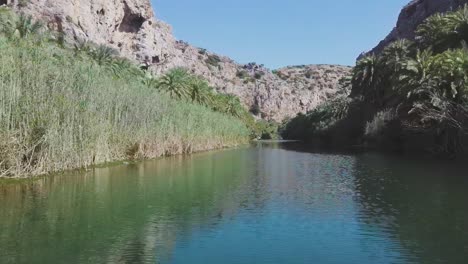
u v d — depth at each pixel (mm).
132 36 136375
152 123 47875
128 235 14781
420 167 37031
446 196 22078
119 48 128875
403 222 16688
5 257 12461
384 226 16156
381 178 29844
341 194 23031
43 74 29188
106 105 38906
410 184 26562
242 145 94750
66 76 31703
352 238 14625
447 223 16469
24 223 16250
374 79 77625
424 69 55219
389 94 66312
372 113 78875
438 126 51188
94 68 38281
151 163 40719
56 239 14203
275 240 14422
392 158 48312
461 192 23281
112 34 126250
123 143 42719
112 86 41625
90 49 65938
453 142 49531
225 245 13758
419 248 13516
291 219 17188
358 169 36312
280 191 24016
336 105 108188
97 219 16938
